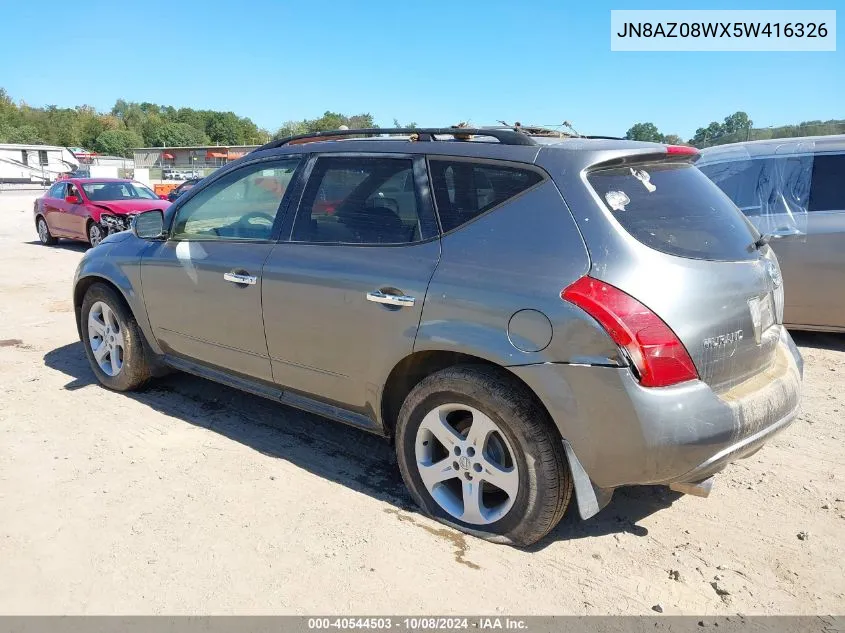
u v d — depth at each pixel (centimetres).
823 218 591
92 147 14412
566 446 275
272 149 402
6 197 3934
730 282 288
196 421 443
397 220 332
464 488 312
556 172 290
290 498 346
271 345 378
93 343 505
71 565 290
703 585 282
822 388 511
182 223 436
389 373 326
